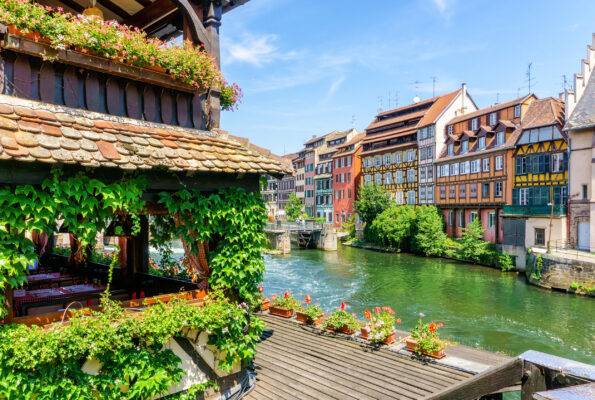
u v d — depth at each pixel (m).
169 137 4.45
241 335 4.96
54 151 3.32
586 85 26.09
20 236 3.27
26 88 3.72
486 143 33.09
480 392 2.03
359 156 51.19
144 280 6.70
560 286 21.08
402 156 43.69
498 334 15.13
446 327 15.97
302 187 67.81
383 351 7.36
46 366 3.36
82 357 3.64
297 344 7.71
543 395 1.38
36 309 5.24
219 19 5.36
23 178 3.26
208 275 4.99
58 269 8.87
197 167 4.25
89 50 3.96
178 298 4.71
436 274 26.38
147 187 4.07
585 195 24.48
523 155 29.06
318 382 6.04
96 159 3.52
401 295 21.09
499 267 27.80
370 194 41.69
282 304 9.76
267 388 5.78
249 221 4.96
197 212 4.52
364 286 23.30
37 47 3.62
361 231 45.69
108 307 3.83
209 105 5.17
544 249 24.66
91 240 3.66
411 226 36.50
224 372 4.98
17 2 3.47
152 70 4.45
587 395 1.37
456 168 36.09
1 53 3.58
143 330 3.91
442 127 39.34
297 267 30.17
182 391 4.48
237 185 4.89
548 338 14.66
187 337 4.53
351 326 8.27
